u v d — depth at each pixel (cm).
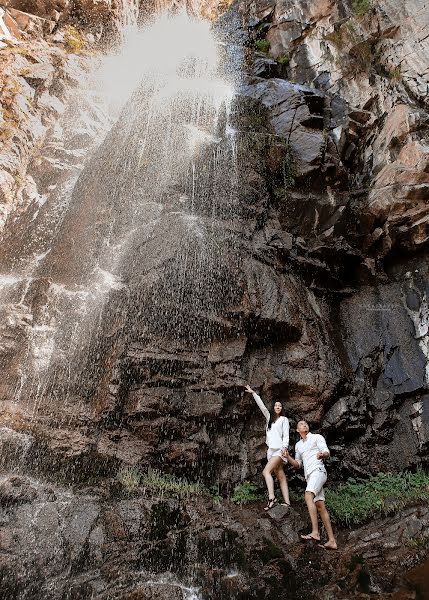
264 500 642
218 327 731
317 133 936
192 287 737
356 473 714
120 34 1517
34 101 1200
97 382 685
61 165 1099
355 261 895
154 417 657
